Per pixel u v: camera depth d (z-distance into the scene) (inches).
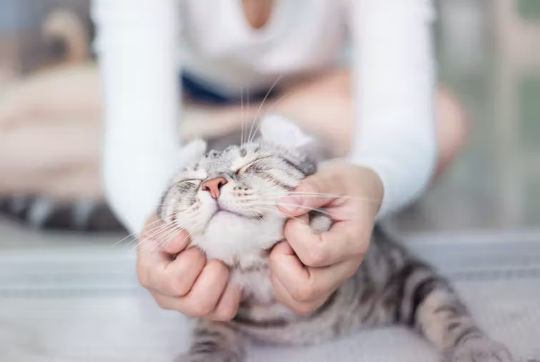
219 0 33.9
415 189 26.0
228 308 22.3
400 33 29.2
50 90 44.0
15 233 40.8
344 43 42.3
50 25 58.5
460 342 22.9
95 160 40.3
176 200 23.5
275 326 24.7
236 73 38.2
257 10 34.7
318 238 20.8
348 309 25.1
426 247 31.3
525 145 59.9
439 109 35.0
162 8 30.1
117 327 25.7
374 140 26.5
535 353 21.9
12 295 28.9
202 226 22.5
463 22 77.5
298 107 33.1
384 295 26.0
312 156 26.0
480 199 44.5
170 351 24.0
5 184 42.1
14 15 58.8
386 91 28.3
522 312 24.3
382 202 23.3
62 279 30.2
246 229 22.2
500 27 77.3
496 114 67.2
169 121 29.1
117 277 30.0
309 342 25.0
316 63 37.7
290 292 21.3
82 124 42.1
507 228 35.8
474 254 30.2
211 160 24.7
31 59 58.2
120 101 28.7
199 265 21.5
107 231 39.8
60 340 24.9
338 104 32.9
